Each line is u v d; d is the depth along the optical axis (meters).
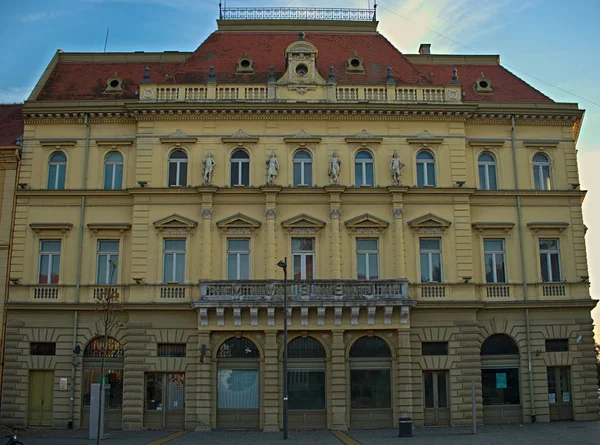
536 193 41.56
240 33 46.59
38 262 39.94
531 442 29.67
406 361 37.38
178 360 38.00
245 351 37.97
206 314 37.09
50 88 44.00
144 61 47.06
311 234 39.50
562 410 39.94
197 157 40.41
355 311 37.09
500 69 47.62
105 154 41.34
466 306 38.81
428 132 41.19
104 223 40.00
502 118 42.31
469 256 39.72
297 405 37.50
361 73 43.69
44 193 40.34
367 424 37.44
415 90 41.53
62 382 38.47
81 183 40.78
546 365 39.84
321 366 37.91
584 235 41.81
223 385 37.69
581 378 40.00
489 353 39.97
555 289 40.78
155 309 38.19
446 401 38.44
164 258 39.44
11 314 39.19
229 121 40.81
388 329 37.69
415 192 40.16
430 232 39.94
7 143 42.28
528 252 41.09
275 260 39.00
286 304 34.25
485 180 42.12
